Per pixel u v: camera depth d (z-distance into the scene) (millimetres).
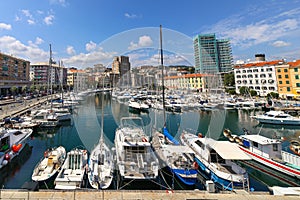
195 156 8648
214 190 5324
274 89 41688
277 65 41656
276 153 9305
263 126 19375
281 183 8031
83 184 6887
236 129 18000
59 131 16609
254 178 8422
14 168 9258
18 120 17672
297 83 38125
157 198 4676
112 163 7117
